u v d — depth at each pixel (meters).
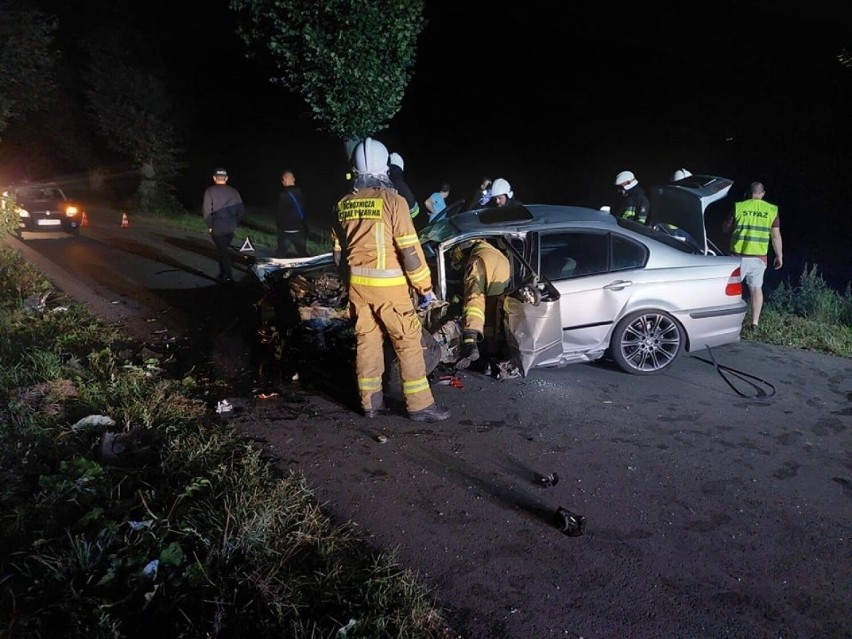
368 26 8.61
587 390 6.00
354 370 6.16
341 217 5.02
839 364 6.86
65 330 7.00
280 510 3.78
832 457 4.88
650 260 6.35
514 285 6.05
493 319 6.08
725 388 6.13
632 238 6.38
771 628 3.25
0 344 6.20
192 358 6.59
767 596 3.46
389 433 5.05
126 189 30.00
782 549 3.84
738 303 6.52
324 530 3.72
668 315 6.32
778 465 4.75
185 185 30.11
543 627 3.20
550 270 6.22
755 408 5.69
